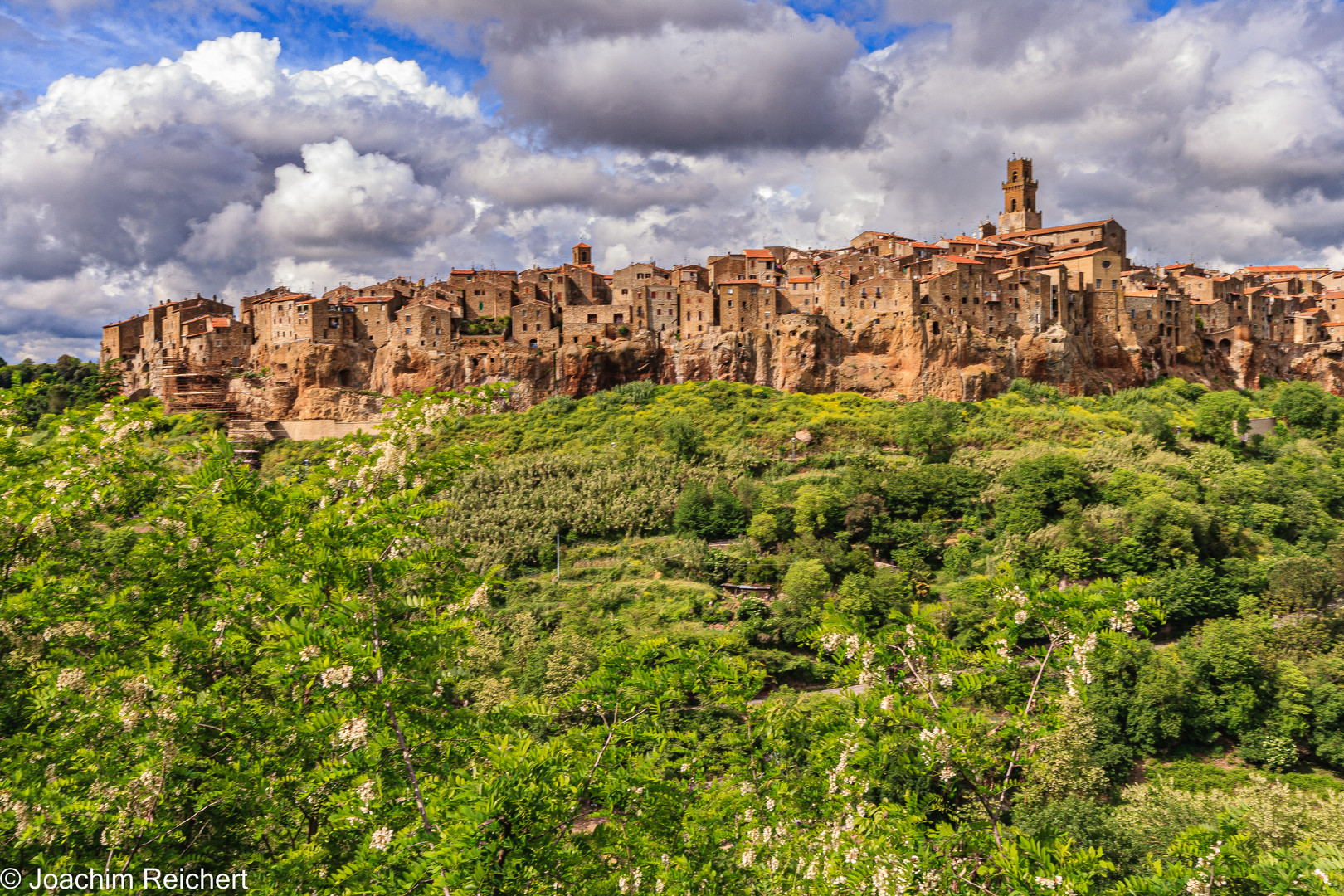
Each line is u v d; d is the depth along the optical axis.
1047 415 116.38
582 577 84.12
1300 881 15.98
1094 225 159.38
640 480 101.56
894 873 16.98
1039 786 44.28
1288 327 162.88
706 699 22.05
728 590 81.81
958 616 64.94
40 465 24.11
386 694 15.25
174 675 18.66
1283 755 55.78
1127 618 16.80
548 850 14.09
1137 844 39.19
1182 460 101.00
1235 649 58.62
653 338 135.88
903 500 91.44
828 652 18.78
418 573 19.53
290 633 14.98
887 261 135.88
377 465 19.03
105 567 23.42
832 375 130.25
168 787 17.41
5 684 21.41
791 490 98.31
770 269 147.00
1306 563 70.44
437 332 132.25
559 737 18.88
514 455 113.44
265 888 15.97
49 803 16.41
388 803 15.88
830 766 21.48
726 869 20.12
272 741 18.70
